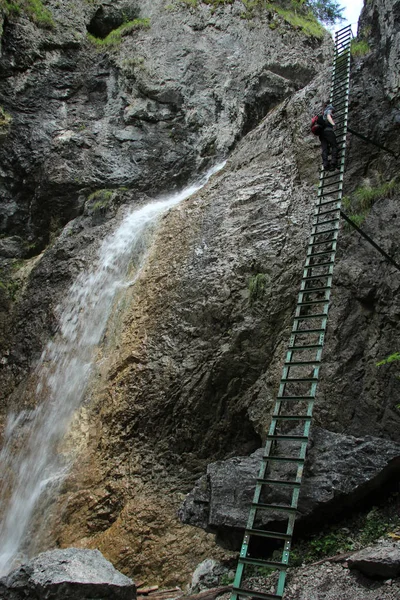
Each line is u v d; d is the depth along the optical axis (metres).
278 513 6.26
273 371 8.93
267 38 18.56
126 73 17.95
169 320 10.35
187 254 11.36
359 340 8.41
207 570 6.80
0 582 5.61
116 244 13.70
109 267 13.20
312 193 10.91
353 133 9.92
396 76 10.47
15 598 5.43
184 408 9.27
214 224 11.55
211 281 10.34
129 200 15.73
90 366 11.04
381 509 6.38
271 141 13.09
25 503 9.69
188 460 9.02
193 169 16.58
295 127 12.48
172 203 14.83
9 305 14.61
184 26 18.92
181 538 7.83
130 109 17.33
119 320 11.34
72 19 18.92
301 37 18.75
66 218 16.09
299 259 9.76
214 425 9.14
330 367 8.27
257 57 18.11
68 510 8.80
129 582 5.73
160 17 19.27
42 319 13.59
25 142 16.66
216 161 16.33
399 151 9.94
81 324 12.41
